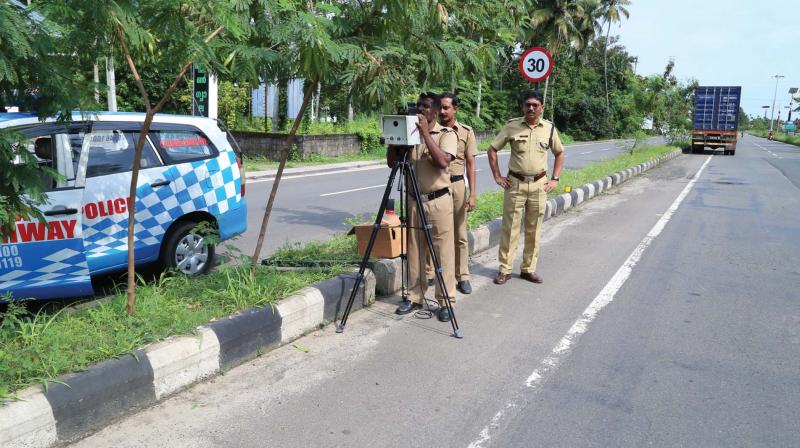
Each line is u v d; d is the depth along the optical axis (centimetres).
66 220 476
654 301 578
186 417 338
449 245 507
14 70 284
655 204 1241
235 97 2430
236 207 620
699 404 372
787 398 382
